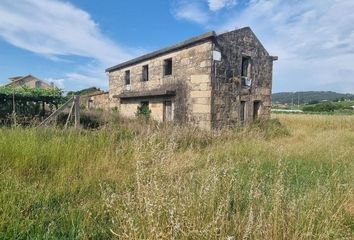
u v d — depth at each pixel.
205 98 12.80
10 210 3.03
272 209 3.27
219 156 6.86
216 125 12.89
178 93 14.33
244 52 14.29
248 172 5.44
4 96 11.09
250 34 14.60
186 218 2.69
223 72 13.23
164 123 11.12
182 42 13.84
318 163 6.70
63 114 11.23
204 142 8.62
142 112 16.12
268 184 4.60
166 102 15.49
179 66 14.33
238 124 13.30
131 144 6.08
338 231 3.09
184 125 11.11
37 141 5.33
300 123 20.19
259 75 15.09
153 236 2.45
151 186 3.10
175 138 7.62
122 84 20.11
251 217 2.82
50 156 4.87
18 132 5.68
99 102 24.09
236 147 7.89
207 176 3.95
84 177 4.48
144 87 17.44
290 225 2.95
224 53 13.23
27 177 4.23
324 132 14.42
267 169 5.96
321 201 3.57
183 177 4.12
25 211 3.20
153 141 5.46
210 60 12.60
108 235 2.96
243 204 3.66
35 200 3.49
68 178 4.37
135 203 3.02
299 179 5.33
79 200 3.75
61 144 5.44
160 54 15.73
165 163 4.30
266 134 12.23
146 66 17.59
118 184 4.27
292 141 11.02
